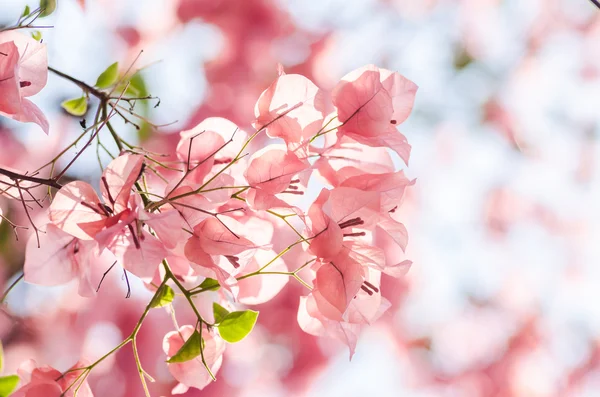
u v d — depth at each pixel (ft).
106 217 3.27
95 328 5.39
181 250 3.38
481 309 7.40
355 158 3.43
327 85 5.93
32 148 4.95
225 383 5.90
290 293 5.94
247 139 3.47
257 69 5.65
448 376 7.05
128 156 3.26
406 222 7.11
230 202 3.44
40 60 3.41
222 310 3.45
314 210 3.36
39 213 4.55
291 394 6.24
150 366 5.43
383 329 6.77
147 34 5.25
